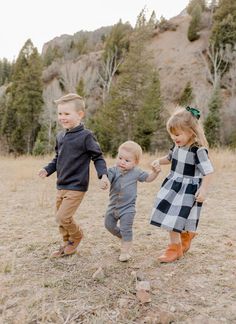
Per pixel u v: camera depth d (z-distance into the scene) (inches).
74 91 1983.3
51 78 2529.5
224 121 1585.9
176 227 126.4
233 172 382.0
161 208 131.3
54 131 1528.1
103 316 99.5
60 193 136.3
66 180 133.7
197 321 97.4
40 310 101.7
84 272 127.2
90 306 104.5
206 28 2447.1
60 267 131.6
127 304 105.4
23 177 374.0
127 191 136.7
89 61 2677.2
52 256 139.9
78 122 134.9
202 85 2090.3
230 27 2053.4
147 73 1315.2
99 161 132.6
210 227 181.3
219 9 2204.7
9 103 1787.6
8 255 143.1
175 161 135.0
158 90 1396.4
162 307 104.0
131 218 136.7
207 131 1471.5
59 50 3366.1
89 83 2303.2
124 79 1306.6
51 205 236.4
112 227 142.1
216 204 235.3
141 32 1347.2
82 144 131.8
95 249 149.3
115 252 146.3
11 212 216.8
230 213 210.5
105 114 1332.4
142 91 1309.1
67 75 2283.5
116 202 138.5
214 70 2059.5
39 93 1726.1
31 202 247.9
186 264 133.6
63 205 133.0
